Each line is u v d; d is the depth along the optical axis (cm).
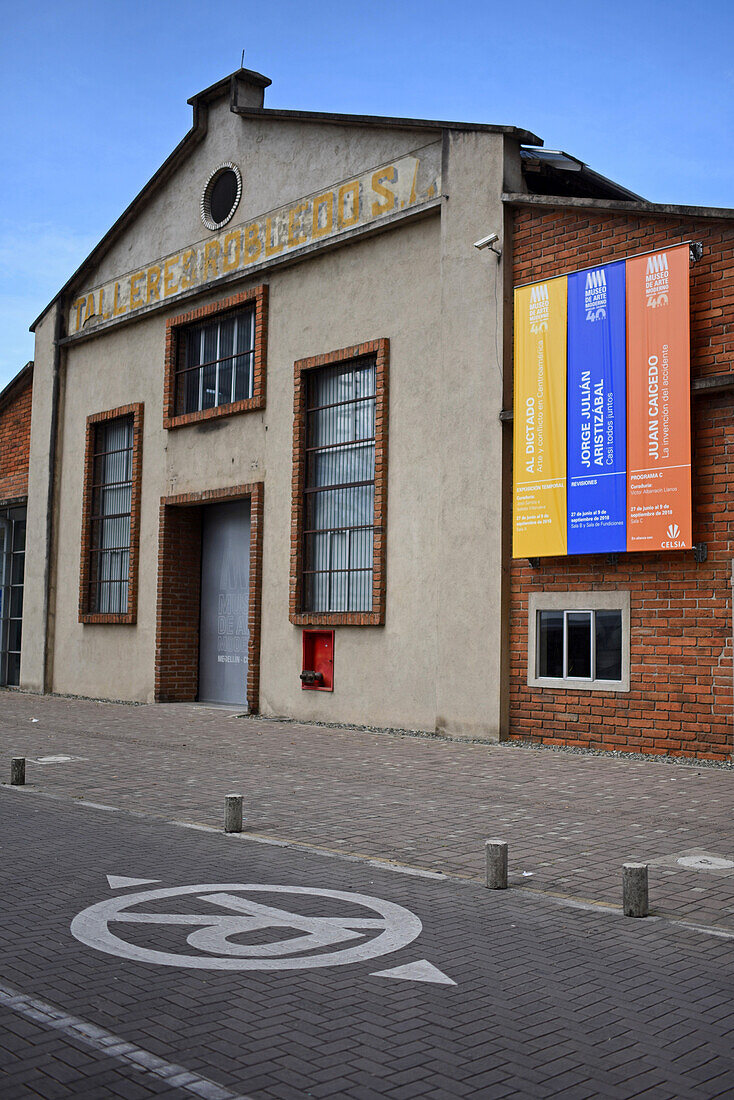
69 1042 420
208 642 2030
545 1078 393
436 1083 387
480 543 1443
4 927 582
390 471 1600
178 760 1263
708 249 1242
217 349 1983
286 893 663
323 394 1758
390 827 875
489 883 683
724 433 1209
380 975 507
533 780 1098
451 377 1502
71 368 2347
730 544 1196
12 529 2583
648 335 1268
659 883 692
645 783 1070
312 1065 402
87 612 2223
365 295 1673
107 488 2231
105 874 709
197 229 2019
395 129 1644
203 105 2020
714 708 1201
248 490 1848
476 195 1495
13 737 1493
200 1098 373
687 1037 434
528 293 1409
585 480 1317
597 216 1360
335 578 1708
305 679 1698
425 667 1523
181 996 475
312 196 1780
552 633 1368
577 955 543
